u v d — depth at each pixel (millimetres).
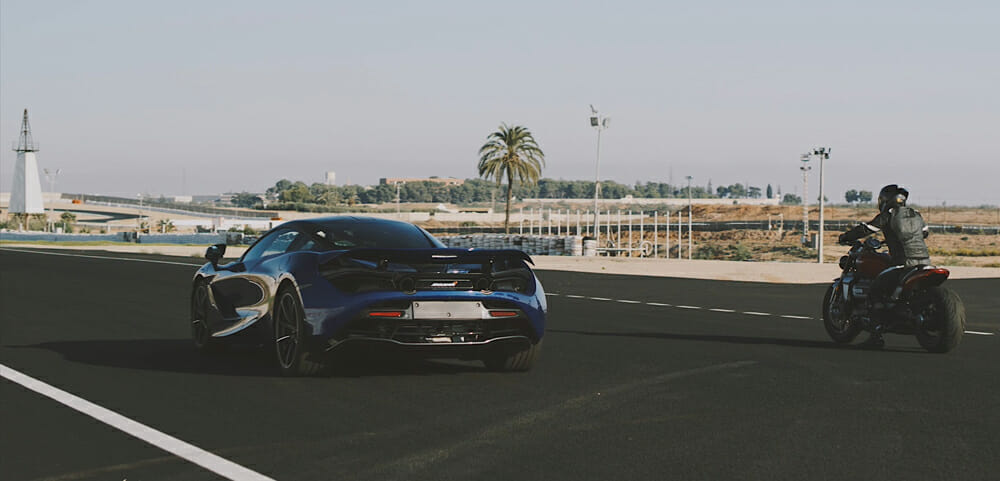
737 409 6945
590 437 5988
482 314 7969
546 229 101312
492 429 6230
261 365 9078
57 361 9375
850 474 5102
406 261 7957
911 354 10227
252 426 6316
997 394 7633
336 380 8195
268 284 8625
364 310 7727
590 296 19078
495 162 66438
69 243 75688
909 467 5254
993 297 19375
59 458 5445
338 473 5113
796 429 6250
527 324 8242
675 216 135000
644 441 5883
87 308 15484
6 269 28234
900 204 10633
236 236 77750
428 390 7723
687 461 5371
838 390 7801
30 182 106812
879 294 10625
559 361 9484
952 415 6742
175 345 10688
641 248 51750
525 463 5324
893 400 7340
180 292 19016
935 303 10227
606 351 10312
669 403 7176
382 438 5961
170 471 5164
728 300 18156
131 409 6902
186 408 6938
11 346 10594
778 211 132750
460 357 8289
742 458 5449
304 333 7984
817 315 15102
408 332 7852
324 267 8016
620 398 7387
